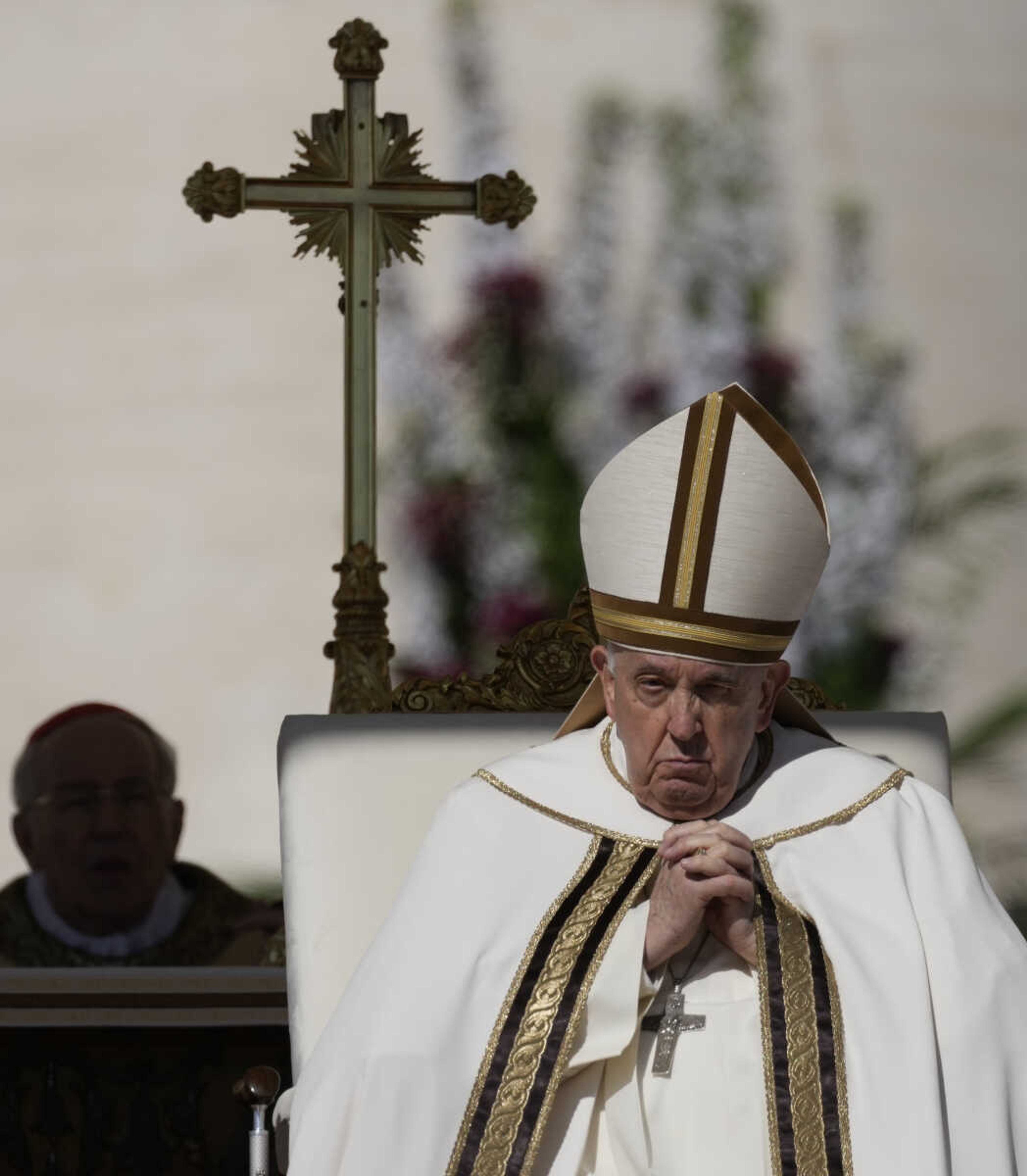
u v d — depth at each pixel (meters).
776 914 10.57
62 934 18.19
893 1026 10.08
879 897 10.63
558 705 13.06
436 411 23.75
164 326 30.56
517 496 22.98
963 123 30.08
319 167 14.55
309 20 30.56
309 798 12.10
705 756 10.74
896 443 25.94
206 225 30.66
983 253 29.50
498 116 29.06
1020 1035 10.19
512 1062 10.31
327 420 30.81
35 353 30.28
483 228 25.95
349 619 14.04
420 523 22.59
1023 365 28.92
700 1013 10.57
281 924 18.58
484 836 11.20
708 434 10.59
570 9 29.22
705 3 29.20
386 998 10.55
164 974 14.92
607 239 26.80
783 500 10.59
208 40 30.50
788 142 29.08
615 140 27.98
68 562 30.14
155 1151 15.59
